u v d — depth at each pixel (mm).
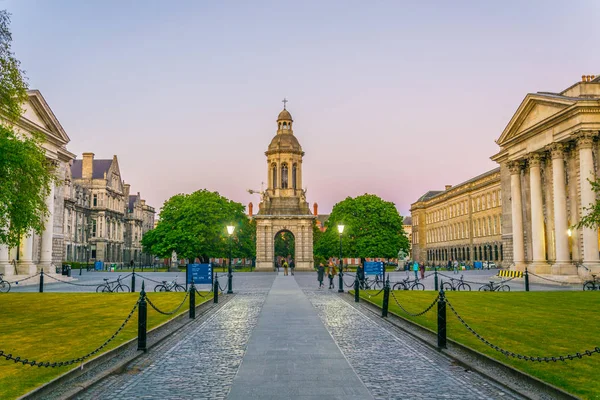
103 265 104375
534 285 44156
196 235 84000
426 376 12070
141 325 15047
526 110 53969
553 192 51625
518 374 11609
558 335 16656
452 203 117688
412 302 27609
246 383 11289
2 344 15195
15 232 25047
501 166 69312
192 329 19484
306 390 10727
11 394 9930
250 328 19438
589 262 43781
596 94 48531
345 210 90438
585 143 44562
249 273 79062
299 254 88938
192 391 10789
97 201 127312
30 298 29859
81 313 22703
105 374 12086
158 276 67125
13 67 23719
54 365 10859
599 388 10336
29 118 48344
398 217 90188
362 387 10977
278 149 91562
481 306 25234
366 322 21203
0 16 23156
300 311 24875
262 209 89625
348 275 68250
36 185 25047
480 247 102188
